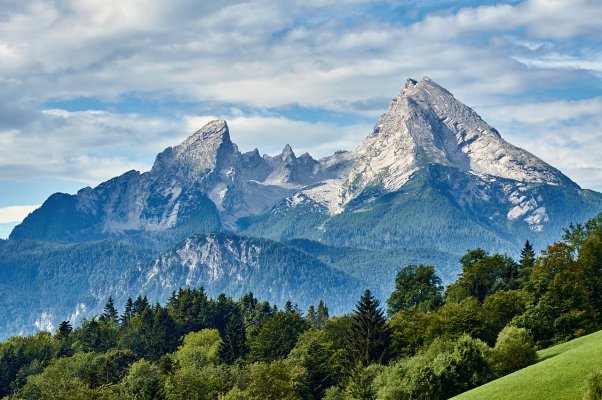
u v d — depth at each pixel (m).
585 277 173.62
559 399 108.69
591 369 115.00
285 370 177.75
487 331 180.62
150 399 174.38
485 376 133.25
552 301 168.25
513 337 140.25
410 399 132.88
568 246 182.12
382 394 138.38
